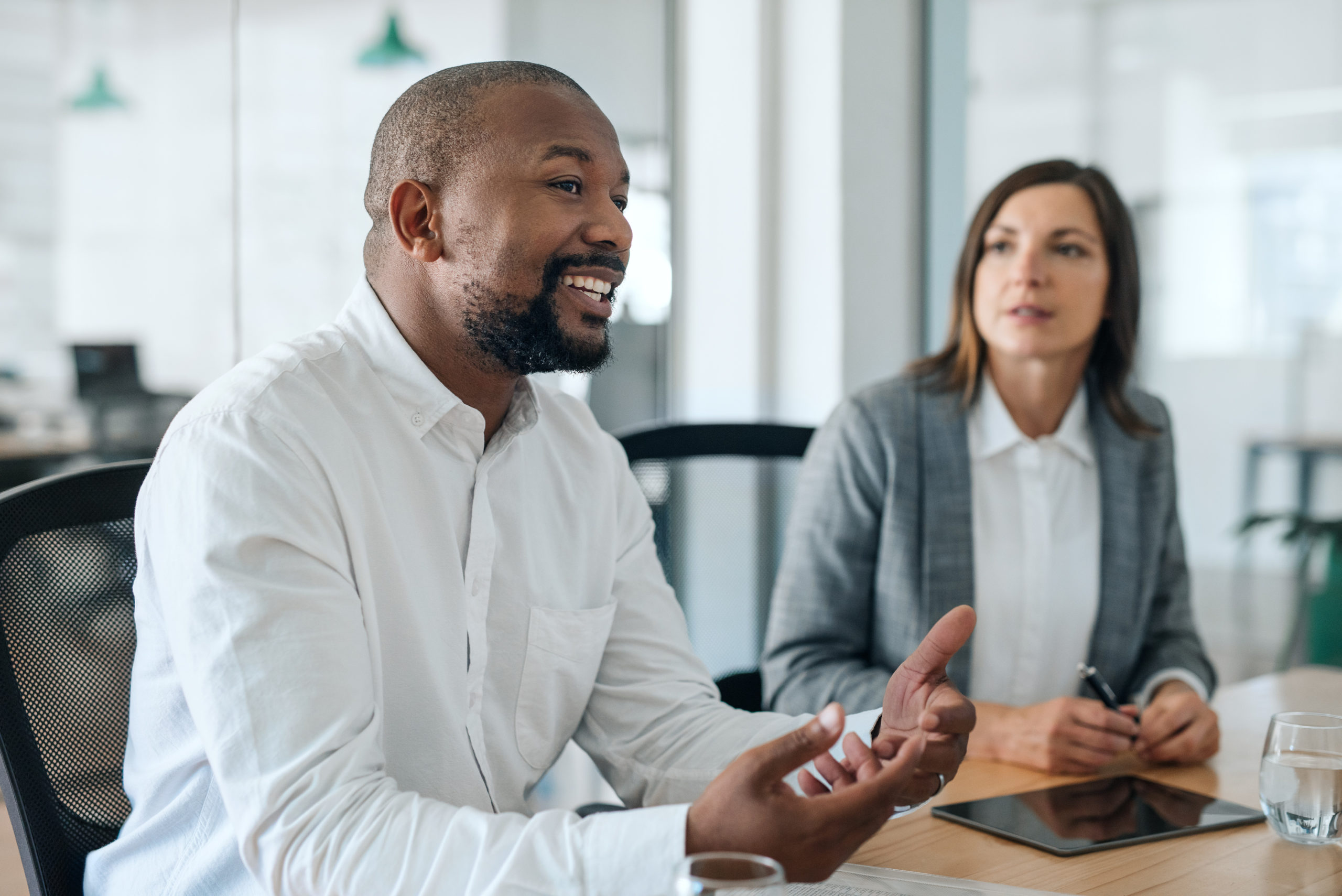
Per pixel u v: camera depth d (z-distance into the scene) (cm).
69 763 102
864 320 304
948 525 169
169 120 228
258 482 90
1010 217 171
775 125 306
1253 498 290
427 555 105
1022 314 167
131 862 99
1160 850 102
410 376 106
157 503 93
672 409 322
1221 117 287
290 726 84
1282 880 95
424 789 102
